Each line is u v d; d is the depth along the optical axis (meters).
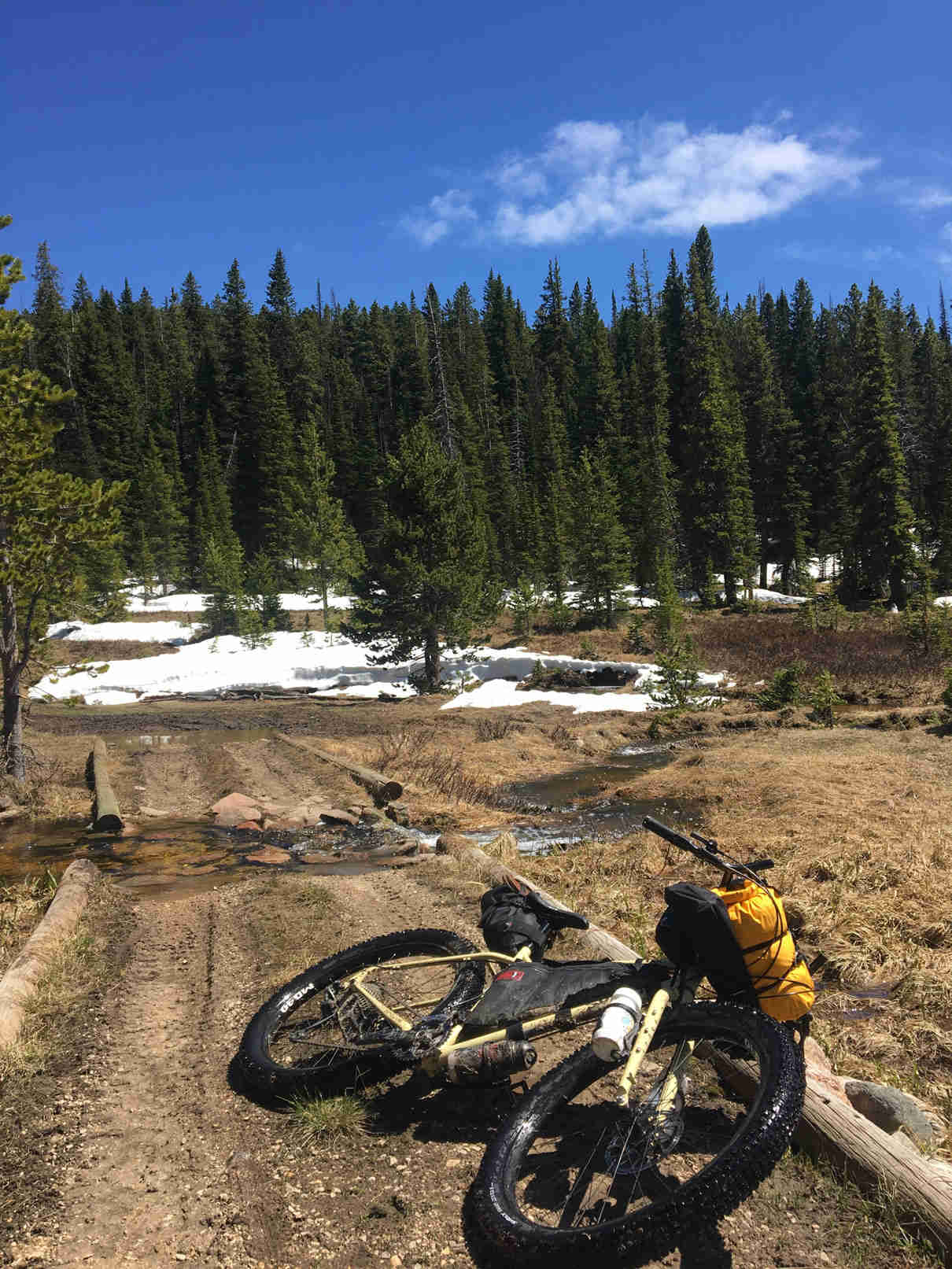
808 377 104.94
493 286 130.88
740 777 15.84
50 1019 5.27
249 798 15.32
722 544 62.38
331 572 59.25
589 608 56.28
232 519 83.69
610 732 25.09
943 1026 5.81
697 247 120.69
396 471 33.72
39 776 18.50
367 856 11.27
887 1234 3.13
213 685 39.34
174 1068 4.74
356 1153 3.80
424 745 23.02
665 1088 3.46
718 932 3.49
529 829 13.58
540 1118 3.41
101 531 18.09
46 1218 3.40
